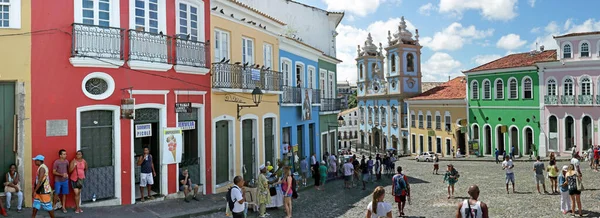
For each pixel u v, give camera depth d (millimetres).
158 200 13016
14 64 10711
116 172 12156
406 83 52688
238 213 9477
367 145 59438
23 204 10781
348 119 85938
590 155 25344
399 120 52781
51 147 11102
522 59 38312
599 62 31922
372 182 22484
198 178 14633
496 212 13828
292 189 13492
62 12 11273
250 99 17266
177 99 13648
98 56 11578
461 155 40719
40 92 10984
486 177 23078
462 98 41656
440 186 20141
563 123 34031
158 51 12891
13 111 10820
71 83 11391
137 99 12547
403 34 53094
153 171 12906
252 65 16812
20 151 10750
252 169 17672
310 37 30297
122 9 12250
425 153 40000
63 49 11273
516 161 32906
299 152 22891
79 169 11148
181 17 13852
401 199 13211
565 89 33906
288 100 20734
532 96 35812
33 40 10914
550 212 13508
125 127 12320
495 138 38844
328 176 23844
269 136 19250
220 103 15453
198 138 14633
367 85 61344
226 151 16016
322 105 26672
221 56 15711
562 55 33812
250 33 17281
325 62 28156
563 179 13156
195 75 14234
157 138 13320
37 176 9977
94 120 11898
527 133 36594
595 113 32125
